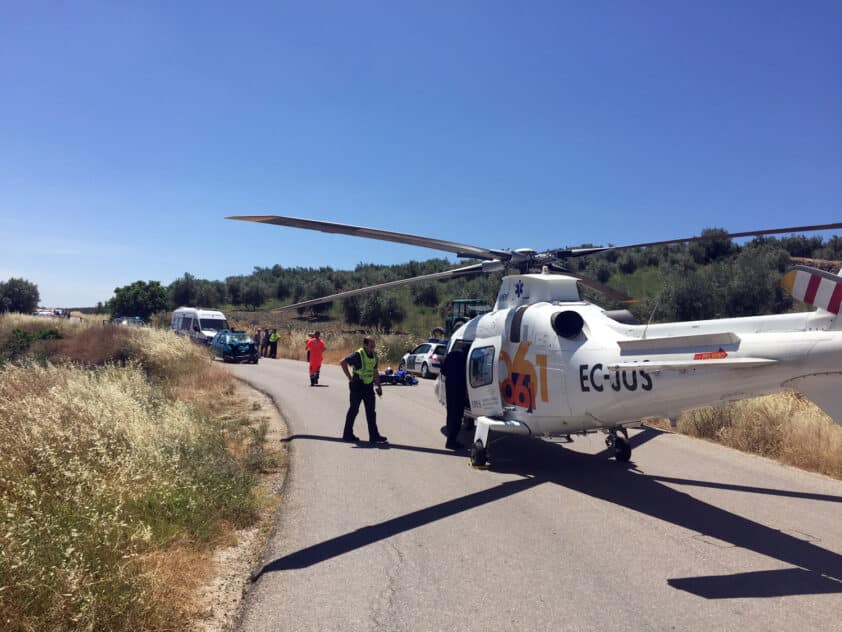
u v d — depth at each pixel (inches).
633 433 436.8
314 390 668.7
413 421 478.6
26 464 226.7
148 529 178.7
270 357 1284.4
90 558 155.2
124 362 727.7
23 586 139.4
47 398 298.0
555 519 240.8
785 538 221.8
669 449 382.6
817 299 216.4
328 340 1347.2
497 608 164.4
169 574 171.0
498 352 335.3
